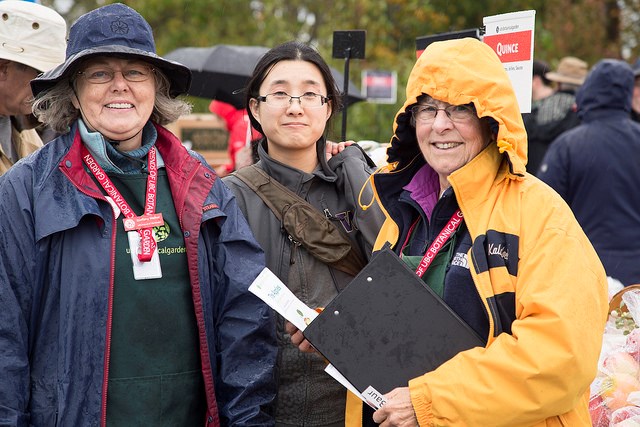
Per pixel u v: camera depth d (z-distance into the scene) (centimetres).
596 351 246
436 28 1501
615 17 1641
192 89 739
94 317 271
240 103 729
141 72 288
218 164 927
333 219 332
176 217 288
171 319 281
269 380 297
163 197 290
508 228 257
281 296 274
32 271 271
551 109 752
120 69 284
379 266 268
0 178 281
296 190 333
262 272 277
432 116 271
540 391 241
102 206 279
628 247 557
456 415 247
